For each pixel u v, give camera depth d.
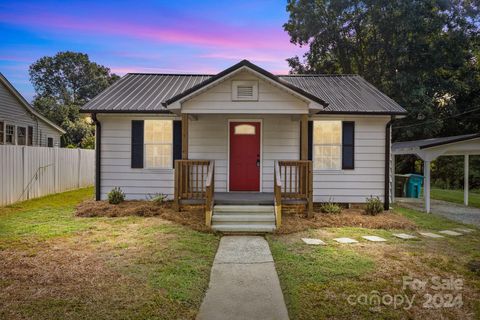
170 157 10.17
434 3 18.88
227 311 3.62
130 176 10.10
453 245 6.27
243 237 6.89
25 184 11.56
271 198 8.65
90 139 27.56
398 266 4.98
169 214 8.19
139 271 4.57
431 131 19.83
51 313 3.38
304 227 7.42
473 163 19.58
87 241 6.08
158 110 9.52
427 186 10.25
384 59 21.20
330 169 10.09
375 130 10.02
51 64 58.34
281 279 4.54
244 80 8.17
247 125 10.16
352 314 3.50
